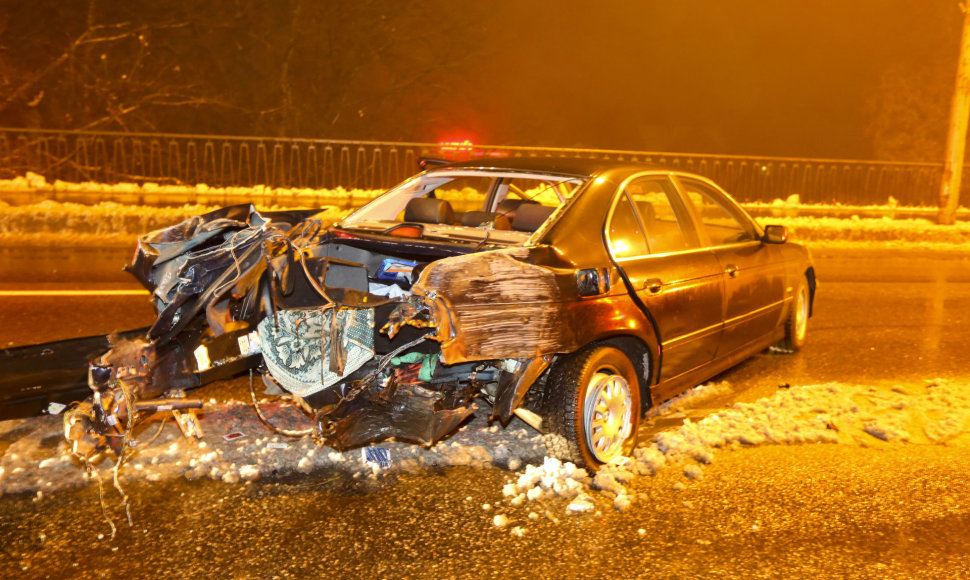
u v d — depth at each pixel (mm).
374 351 3891
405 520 3801
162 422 4656
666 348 4809
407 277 4602
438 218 4922
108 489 4059
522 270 4051
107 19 23094
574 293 4199
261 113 23688
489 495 4066
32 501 3926
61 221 13203
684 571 3408
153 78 23688
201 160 20844
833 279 10992
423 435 3980
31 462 4332
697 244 5324
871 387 6109
